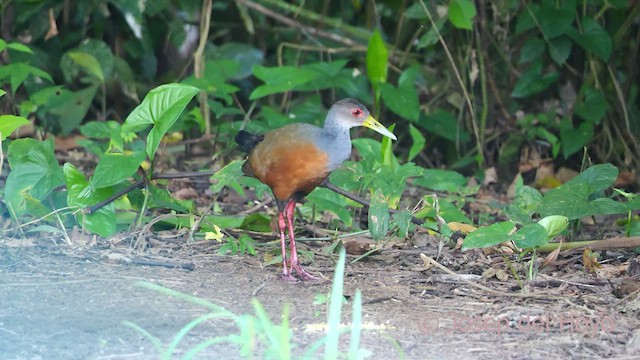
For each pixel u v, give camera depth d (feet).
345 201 37.63
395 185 36.01
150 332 25.02
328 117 31.83
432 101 51.19
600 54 47.01
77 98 48.93
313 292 29.71
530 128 49.47
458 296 29.63
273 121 46.16
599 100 48.32
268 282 30.63
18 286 28.66
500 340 25.16
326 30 53.98
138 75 52.65
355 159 49.67
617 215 42.57
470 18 46.70
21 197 33.35
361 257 33.24
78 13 51.19
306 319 26.66
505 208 32.37
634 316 27.35
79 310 26.68
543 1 48.14
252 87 53.83
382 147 37.93
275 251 34.01
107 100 52.80
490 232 29.58
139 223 34.76
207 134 48.83
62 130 48.75
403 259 33.83
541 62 48.98
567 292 29.91
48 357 22.95
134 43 52.06
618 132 49.67
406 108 45.83
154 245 34.04
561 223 30.40
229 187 43.32
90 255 32.22
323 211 39.68
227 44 52.70
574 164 50.90
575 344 24.79
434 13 48.78
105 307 27.04
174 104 33.37
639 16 49.47
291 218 32.37
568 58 50.21
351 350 21.48
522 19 48.08
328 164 31.53
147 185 34.91
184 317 26.45
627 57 50.26
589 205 33.12
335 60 52.95
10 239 33.12
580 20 49.06
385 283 30.86
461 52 50.83
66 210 35.06
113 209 33.86
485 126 50.65
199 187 44.83
